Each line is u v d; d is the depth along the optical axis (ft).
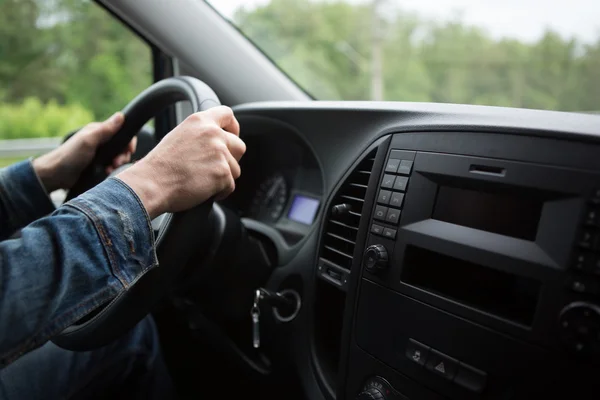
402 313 2.18
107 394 3.17
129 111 2.92
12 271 1.50
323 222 2.72
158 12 3.74
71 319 1.58
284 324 2.89
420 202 2.16
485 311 1.93
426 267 2.14
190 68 3.91
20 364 2.60
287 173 3.56
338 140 2.75
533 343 1.78
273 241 3.14
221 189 1.94
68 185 3.06
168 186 1.80
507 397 1.87
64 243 1.57
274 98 3.93
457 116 2.16
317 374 2.74
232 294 2.96
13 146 5.12
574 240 1.69
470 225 2.00
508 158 1.89
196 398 3.76
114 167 3.18
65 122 5.91
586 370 1.66
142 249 1.73
